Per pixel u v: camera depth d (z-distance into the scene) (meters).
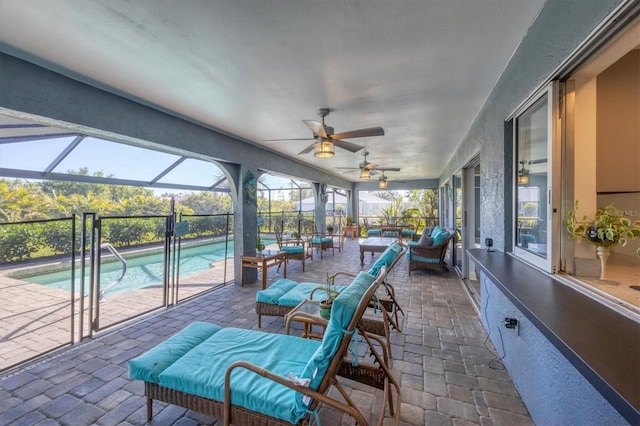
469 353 2.64
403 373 2.34
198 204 11.30
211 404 1.57
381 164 7.76
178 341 2.02
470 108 3.39
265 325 3.34
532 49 1.87
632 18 1.15
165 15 1.70
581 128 1.76
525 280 1.75
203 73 2.47
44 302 4.11
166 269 3.91
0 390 2.12
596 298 1.39
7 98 2.12
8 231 5.50
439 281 5.23
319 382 1.39
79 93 2.57
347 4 1.61
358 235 12.58
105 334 3.06
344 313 1.38
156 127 3.34
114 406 1.96
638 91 1.81
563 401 1.39
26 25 1.80
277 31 1.87
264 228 12.53
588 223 1.72
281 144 5.23
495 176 2.87
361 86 2.75
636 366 0.83
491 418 1.82
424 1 1.59
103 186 8.85
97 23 1.78
